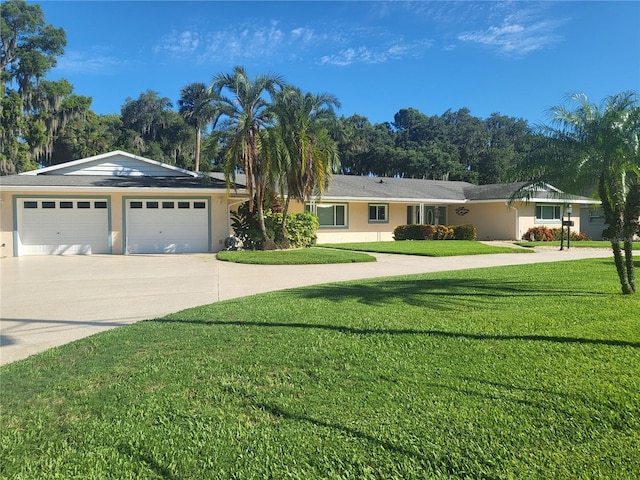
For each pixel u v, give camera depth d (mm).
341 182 25578
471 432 2828
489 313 6055
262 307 6598
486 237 26156
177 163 51469
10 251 16078
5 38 35156
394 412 3121
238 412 3184
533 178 8016
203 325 5578
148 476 2459
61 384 3752
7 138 33000
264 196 17141
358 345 4648
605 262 13094
